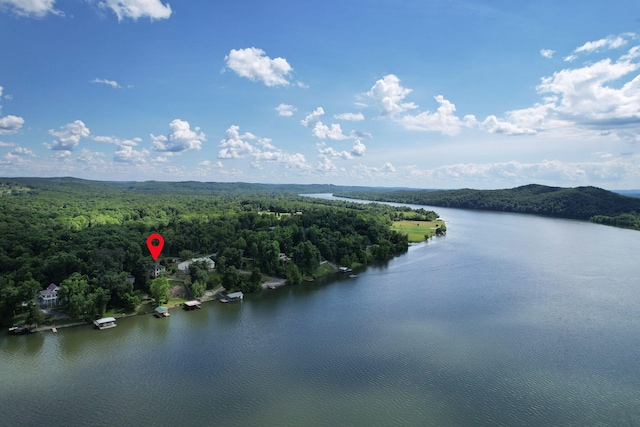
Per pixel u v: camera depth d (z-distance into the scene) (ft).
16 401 291.79
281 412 278.67
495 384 310.65
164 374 328.08
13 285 446.60
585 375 322.34
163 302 486.79
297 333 407.85
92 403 289.12
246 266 630.33
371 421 268.82
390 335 399.85
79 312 424.87
